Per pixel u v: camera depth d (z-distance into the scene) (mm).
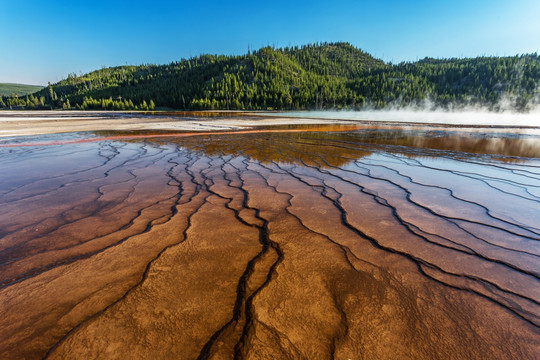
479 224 2867
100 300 1648
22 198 3666
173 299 1665
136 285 1797
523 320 1539
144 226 2771
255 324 1480
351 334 1432
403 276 1951
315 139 10758
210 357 1268
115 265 2037
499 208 3340
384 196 3824
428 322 1521
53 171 5348
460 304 1667
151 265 2043
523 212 3207
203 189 4188
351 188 4234
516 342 1391
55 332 1406
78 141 10039
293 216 3080
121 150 8086
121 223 2852
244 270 1998
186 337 1385
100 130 14195
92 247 2316
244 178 4895
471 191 4043
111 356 1271
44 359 1250
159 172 5352
